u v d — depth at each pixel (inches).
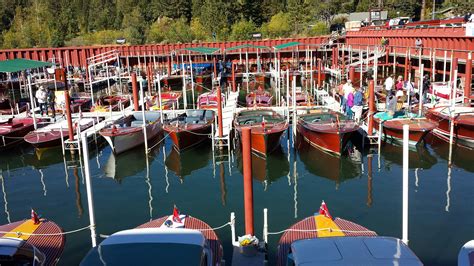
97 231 593.9
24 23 4015.8
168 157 945.5
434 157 876.0
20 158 957.8
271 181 781.9
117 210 666.2
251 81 2182.6
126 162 915.4
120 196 725.3
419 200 663.8
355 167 835.4
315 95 1526.8
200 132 964.0
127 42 3265.3
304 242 380.5
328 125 914.1
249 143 456.4
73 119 1146.7
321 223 499.8
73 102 1401.3
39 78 2155.5
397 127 909.2
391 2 3408.0
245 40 2883.9
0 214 665.0
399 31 1883.6
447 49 1381.6
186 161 915.4
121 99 1429.6
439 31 1552.7
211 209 661.3
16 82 2112.5
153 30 3361.2
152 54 2532.0
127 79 2190.0
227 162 903.7
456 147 933.8
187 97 1855.3
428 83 1273.4
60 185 787.4
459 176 765.9
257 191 733.9
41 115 1210.0
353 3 3555.6
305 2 3277.6
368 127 929.5
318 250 362.9
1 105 1412.4
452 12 2947.8
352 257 350.6
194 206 674.8
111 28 3873.0
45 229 520.4
